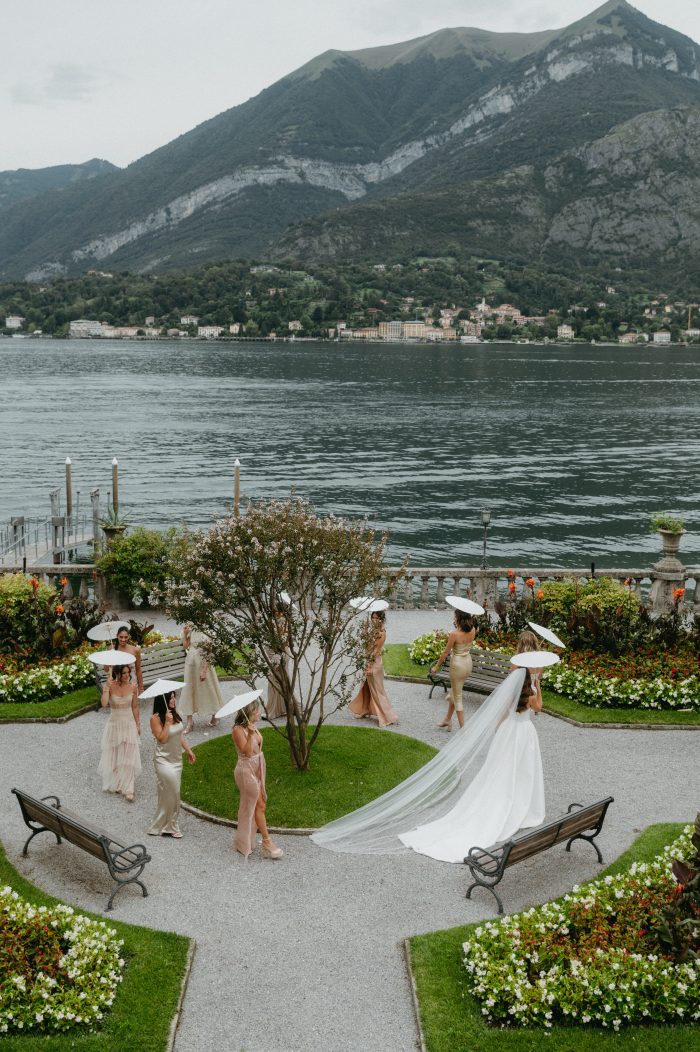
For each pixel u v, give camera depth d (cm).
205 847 1204
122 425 10856
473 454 8838
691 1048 842
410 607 2503
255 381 18525
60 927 970
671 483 7319
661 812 1309
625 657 1831
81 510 5781
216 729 1619
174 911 1048
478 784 1265
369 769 1429
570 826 1108
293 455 8650
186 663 1603
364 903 1076
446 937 996
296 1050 833
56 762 1455
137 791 1363
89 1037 839
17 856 1166
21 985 871
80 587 2738
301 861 1170
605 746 1565
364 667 1473
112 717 1331
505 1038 852
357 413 12375
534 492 6881
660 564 2428
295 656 1395
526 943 945
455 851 1180
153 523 5475
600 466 8175
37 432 10062
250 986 920
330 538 1367
